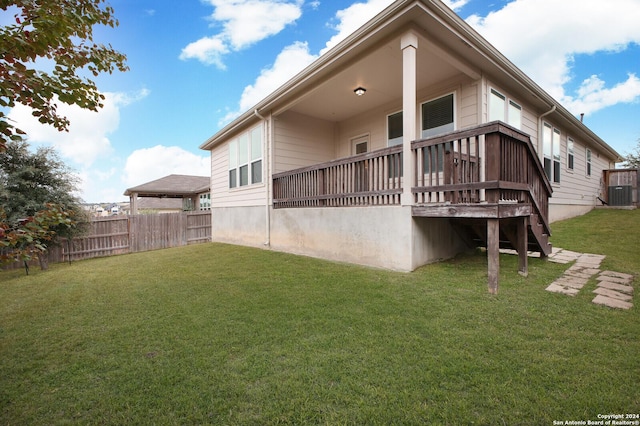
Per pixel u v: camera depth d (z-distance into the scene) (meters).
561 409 1.76
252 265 6.13
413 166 4.74
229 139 10.77
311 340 2.72
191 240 12.01
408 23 4.57
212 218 12.26
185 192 19.69
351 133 9.15
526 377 2.05
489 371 2.14
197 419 1.80
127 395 2.06
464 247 5.94
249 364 2.37
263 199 8.68
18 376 2.34
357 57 5.57
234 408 1.87
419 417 1.73
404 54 4.66
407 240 4.75
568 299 3.41
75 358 2.60
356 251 5.64
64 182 8.09
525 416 1.72
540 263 4.96
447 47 5.08
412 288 3.96
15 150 7.50
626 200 12.71
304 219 7.03
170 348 2.71
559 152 9.32
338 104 8.11
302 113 8.88
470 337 2.63
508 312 3.12
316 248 6.65
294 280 4.74
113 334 3.07
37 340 2.99
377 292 3.90
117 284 5.22
